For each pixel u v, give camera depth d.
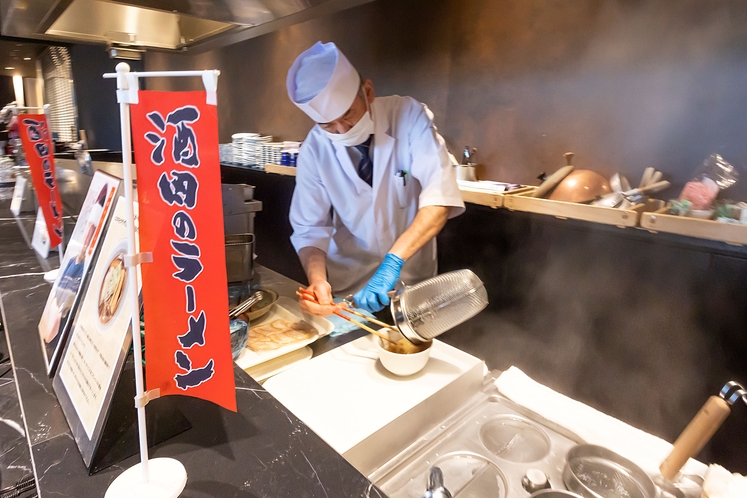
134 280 0.56
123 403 0.77
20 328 1.15
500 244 2.09
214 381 0.60
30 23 1.90
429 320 1.01
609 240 1.73
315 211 1.93
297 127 3.38
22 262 1.69
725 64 1.53
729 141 1.56
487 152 2.29
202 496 0.63
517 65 2.09
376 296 1.41
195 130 0.49
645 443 0.89
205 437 0.74
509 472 0.83
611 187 1.80
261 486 0.65
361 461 0.85
